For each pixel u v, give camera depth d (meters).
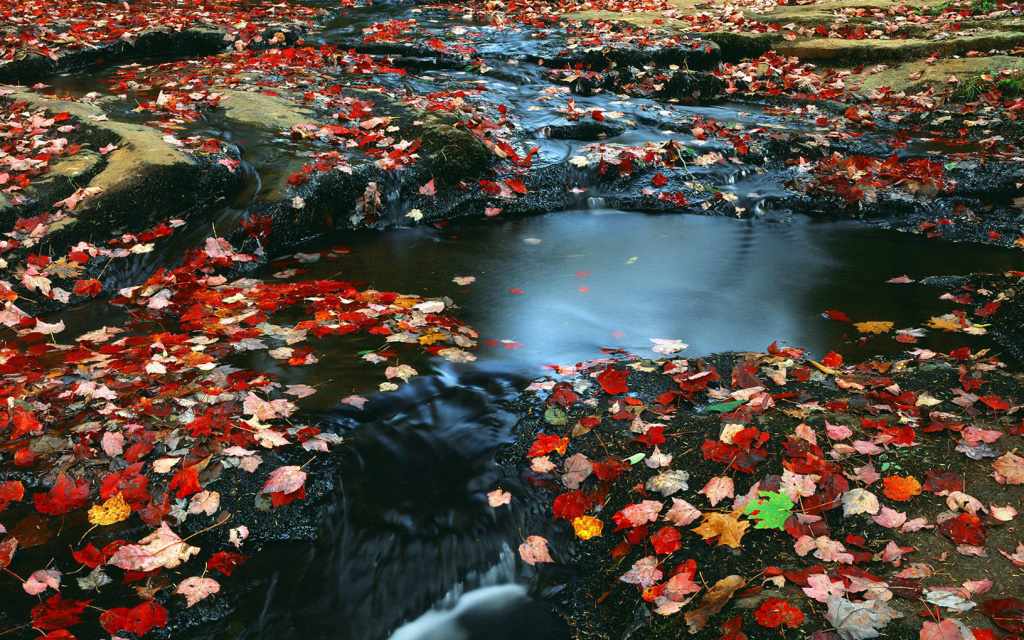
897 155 6.65
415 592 2.74
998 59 8.60
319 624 2.60
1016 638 2.20
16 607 2.53
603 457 3.12
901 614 2.31
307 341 4.05
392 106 7.11
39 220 4.96
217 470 3.00
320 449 3.17
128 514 2.87
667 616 2.47
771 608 2.36
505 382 3.72
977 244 5.61
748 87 8.74
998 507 2.71
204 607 2.59
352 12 11.47
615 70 8.73
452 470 3.18
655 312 4.55
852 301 4.69
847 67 9.32
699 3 12.20
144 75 8.11
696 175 6.58
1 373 3.67
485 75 8.73
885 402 3.36
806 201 6.25
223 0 11.72
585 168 6.55
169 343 3.95
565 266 5.25
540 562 2.83
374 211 5.92
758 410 3.32
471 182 6.29
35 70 8.13
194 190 5.57
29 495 2.96
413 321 4.27
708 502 2.86
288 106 6.95
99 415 3.26
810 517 2.71
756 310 4.57
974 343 4.12
